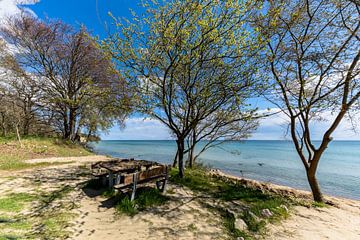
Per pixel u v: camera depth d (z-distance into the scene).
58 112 23.84
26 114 21.75
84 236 3.90
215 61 6.84
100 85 16.25
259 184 10.55
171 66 6.75
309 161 8.09
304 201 7.50
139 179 5.77
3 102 20.06
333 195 12.22
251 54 6.30
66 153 16.36
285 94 7.86
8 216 4.47
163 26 5.89
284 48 7.69
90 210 5.11
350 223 5.62
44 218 4.50
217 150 46.44
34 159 12.53
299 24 7.44
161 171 6.50
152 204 5.55
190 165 12.62
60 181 7.59
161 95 7.98
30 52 19.88
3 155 11.88
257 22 6.32
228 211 5.42
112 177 6.50
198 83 7.75
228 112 8.62
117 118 19.44
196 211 5.35
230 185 8.37
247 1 5.41
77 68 20.69
